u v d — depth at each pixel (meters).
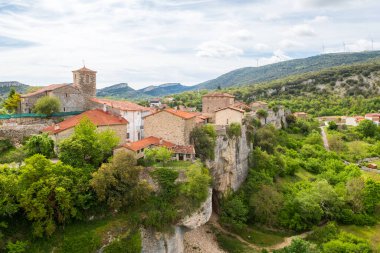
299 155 121.00
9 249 47.16
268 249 72.81
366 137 159.88
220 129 88.06
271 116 139.50
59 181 52.94
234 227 79.12
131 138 88.00
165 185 63.66
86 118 67.12
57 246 50.88
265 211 82.19
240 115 100.44
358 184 89.50
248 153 103.06
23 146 69.94
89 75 95.38
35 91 95.00
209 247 72.44
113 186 58.03
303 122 160.50
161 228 59.44
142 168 62.25
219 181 86.00
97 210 56.59
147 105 172.38
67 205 51.72
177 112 81.69
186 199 63.59
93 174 56.81
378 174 108.62
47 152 66.81
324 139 151.88
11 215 50.44
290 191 93.56
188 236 74.69
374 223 83.12
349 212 84.19
